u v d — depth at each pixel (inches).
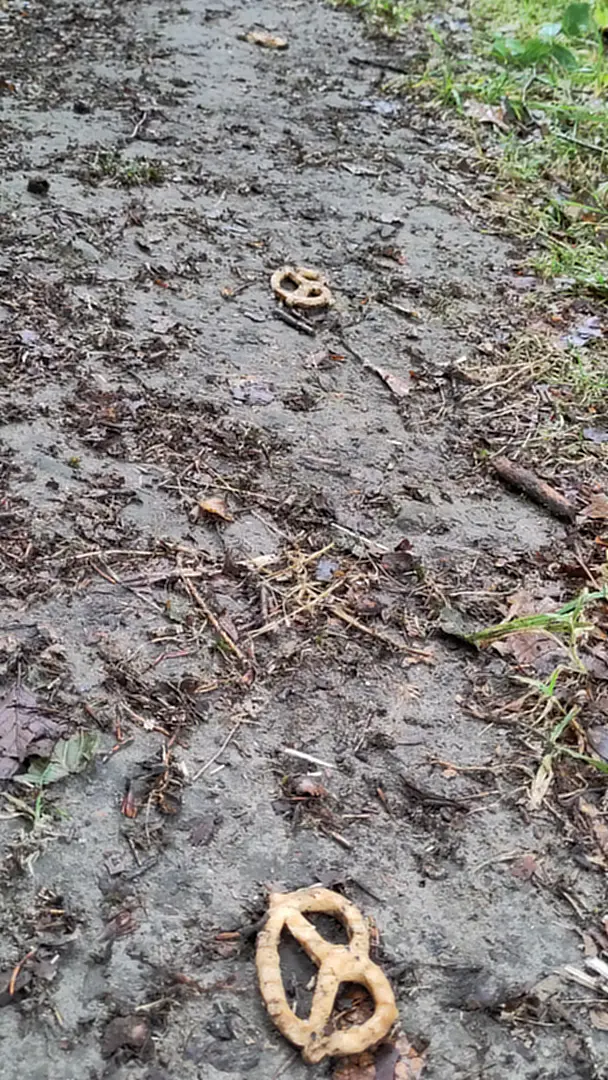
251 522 23.1
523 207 37.0
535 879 16.9
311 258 32.9
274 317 30.1
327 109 42.1
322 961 15.2
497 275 33.4
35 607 20.4
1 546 21.5
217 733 18.6
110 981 15.0
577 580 22.7
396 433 26.5
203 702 19.1
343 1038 14.4
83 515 22.6
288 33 48.3
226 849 16.8
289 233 34.0
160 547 22.2
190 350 28.2
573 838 17.5
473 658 20.6
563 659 20.6
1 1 47.3
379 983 15.0
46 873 16.2
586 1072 14.6
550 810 17.9
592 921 16.4
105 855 16.5
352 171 38.0
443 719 19.4
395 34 49.4
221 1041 14.5
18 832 16.7
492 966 15.7
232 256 32.4
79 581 21.1
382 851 17.1
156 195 34.8
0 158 35.3
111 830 16.9
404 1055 14.6
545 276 33.5
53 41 44.5
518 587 22.3
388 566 22.5
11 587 20.7
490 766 18.6
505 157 39.9
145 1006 14.8
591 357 30.1
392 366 28.8
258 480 24.4
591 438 27.0
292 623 20.9
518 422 27.3
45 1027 14.4
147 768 17.8
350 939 15.7
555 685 20.1
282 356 28.6
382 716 19.3
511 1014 15.1
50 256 31.0
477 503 24.6
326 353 29.0
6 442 24.2
